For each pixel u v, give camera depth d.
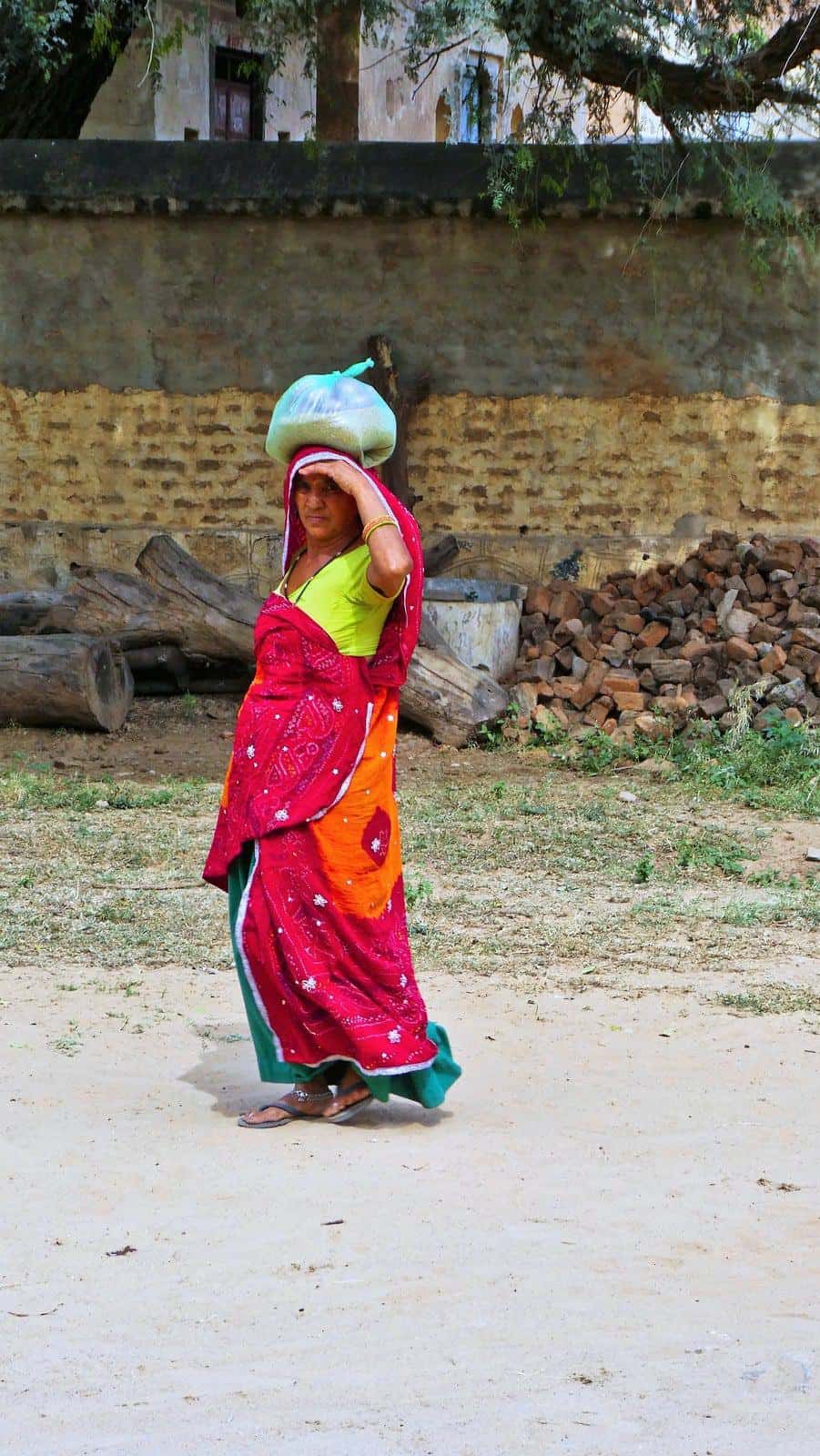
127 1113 6.89
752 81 16.72
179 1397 4.33
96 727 16.39
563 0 15.95
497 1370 4.51
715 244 17.66
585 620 17.86
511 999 8.89
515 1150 6.51
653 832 13.16
